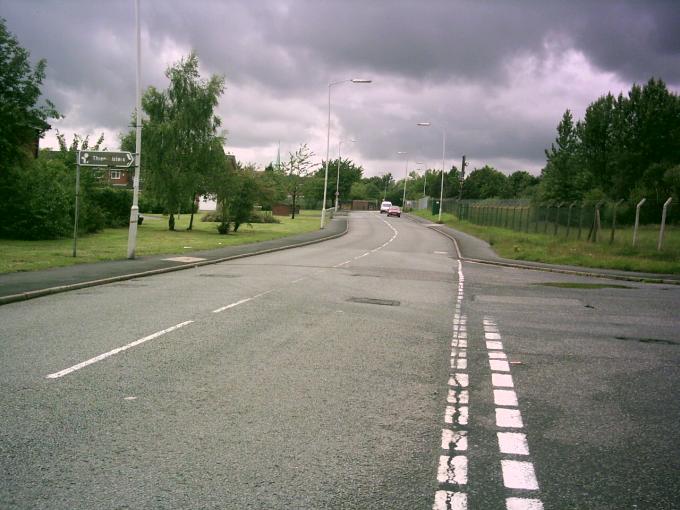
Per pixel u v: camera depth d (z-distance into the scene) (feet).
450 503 12.42
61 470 13.52
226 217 132.16
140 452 14.60
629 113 157.99
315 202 387.34
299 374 22.06
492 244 116.26
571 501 12.62
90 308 35.83
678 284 62.13
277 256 82.58
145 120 131.03
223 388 20.03
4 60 87.76
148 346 25.90
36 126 91.15
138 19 63.31
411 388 20.72
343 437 15.93
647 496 12.91
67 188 102.22
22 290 40.73
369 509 12.10
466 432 16.58
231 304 38.32
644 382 22.24
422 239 140.15
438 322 34.40
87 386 19.86
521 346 28.27
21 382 20.13
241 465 13.99
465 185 399.85
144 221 173.68
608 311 40.68
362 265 71.87
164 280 51.72
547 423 17.48
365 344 27.58
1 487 12.66
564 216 140.97
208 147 131.03
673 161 148.36
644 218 119.03
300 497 12.52
